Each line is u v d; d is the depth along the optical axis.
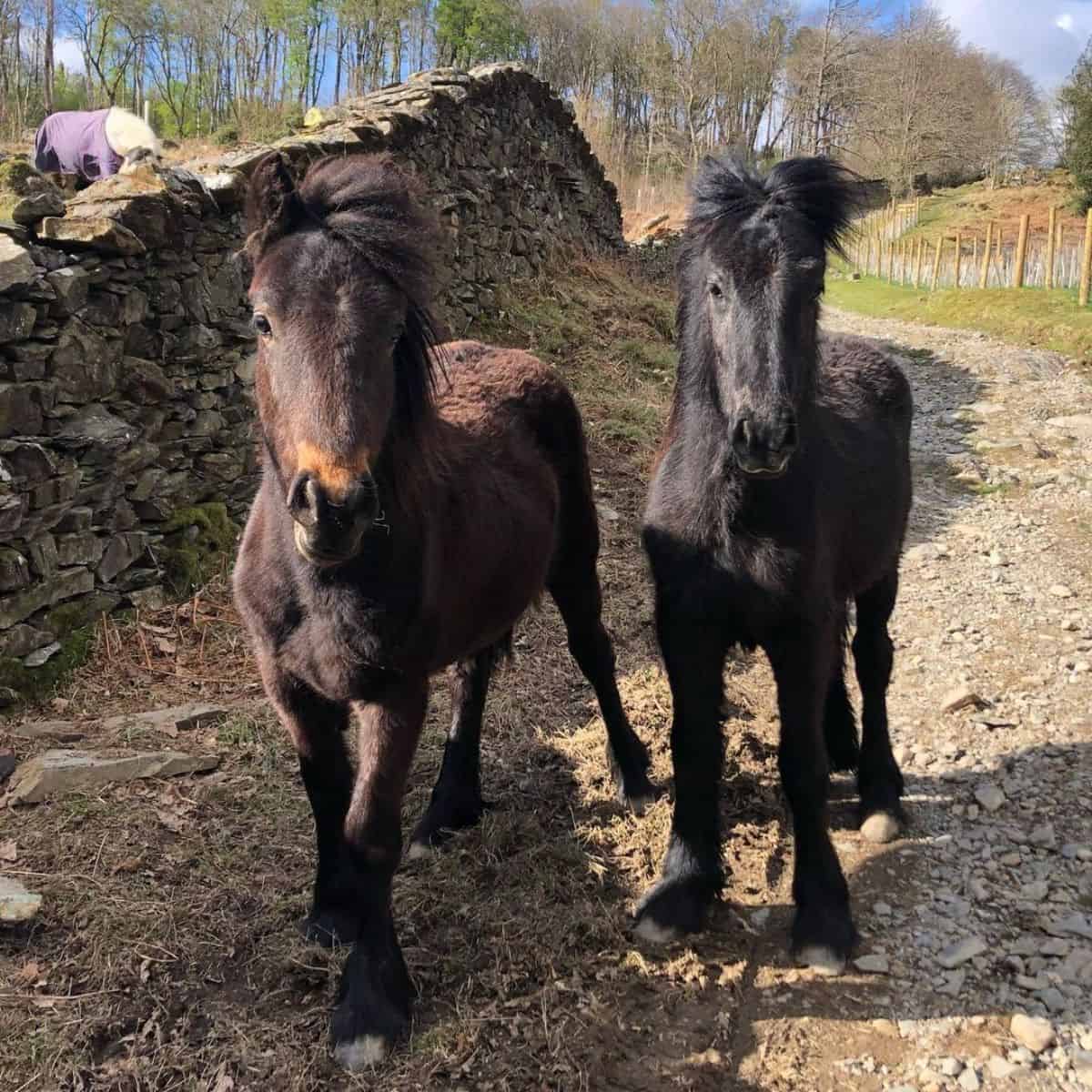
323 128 7.18
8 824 3.08
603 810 3.49
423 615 2.41
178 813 3.21
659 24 41.41
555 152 11.45
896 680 4.64
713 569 2.74
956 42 47.62
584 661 3.68
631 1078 2.35
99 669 4.12
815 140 30.20
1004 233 32.78
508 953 2.68
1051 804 3.53
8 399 3.75
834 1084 2.37
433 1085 2.28
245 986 2.55
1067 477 7.82
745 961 2.80
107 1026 2.36
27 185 4.20
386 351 2.06
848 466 3.13
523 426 3.37
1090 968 2.70
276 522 2.34
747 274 2.47
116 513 4.38
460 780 3.35
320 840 2.71
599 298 10.63
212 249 4.95
